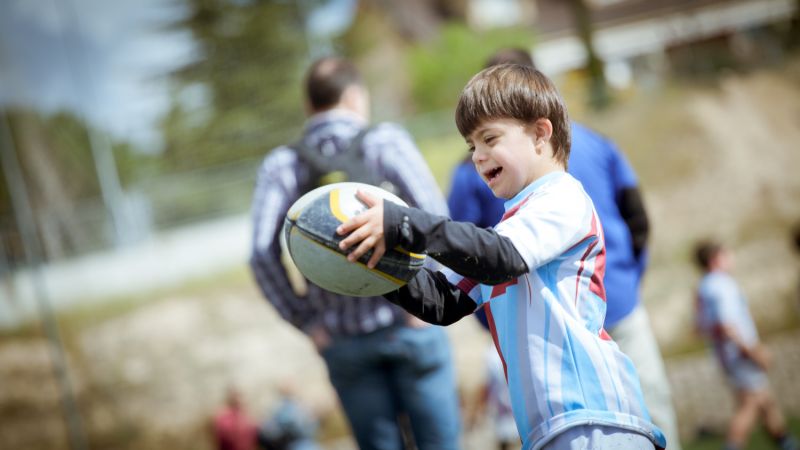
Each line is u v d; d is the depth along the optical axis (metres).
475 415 25.05
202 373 37.25
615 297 10.07
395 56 106.12
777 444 21.81
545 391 5.45
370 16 108.19
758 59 52.38
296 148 9.99
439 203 9.98
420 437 9.98
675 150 45.25
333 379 9.99
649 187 43.94
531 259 5.25
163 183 57.25
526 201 5.62
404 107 101.06
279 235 10.08
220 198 57.75
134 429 36.41
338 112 10.14
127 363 38.31
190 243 49.28
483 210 10.16
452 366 10.11
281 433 28.78
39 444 35.53
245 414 29.31
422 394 9.83
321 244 5.20
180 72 104.75
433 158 51.59
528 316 5.58
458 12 116.44
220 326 39.00
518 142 5.69
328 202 5.29
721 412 26.80
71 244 50.69
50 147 63.50
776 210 41.34
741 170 43.47
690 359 33.97
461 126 5.91
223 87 105.38
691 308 36.16
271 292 10.00
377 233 5.00
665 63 53.38
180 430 36.00
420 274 5.73
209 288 41.91
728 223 41.03
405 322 9.65
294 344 37.72
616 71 80.31
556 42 102.44
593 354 5.49
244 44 105.25
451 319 5.94
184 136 104.88
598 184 10.16
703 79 50.84
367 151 9.83
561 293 5.53
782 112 46.84
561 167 5.91
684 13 82.81
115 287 43.53
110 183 61.34
